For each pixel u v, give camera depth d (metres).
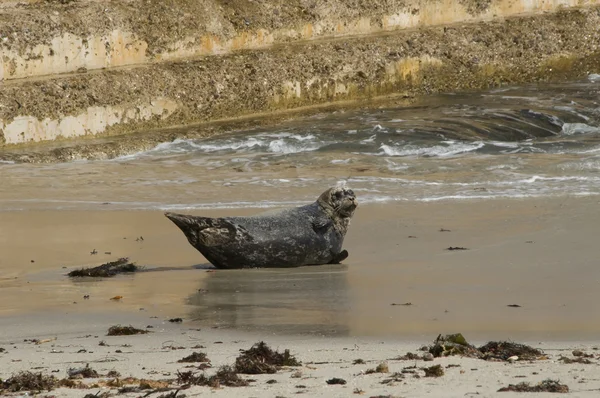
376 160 80.19
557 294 36.72
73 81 98.38
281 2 117.75
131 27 105.88
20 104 93.94
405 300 36.44
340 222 46.78
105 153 87.12
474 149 85.25
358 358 26.41
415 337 29.80
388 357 26.48
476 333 30.20
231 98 107.31
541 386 21.89
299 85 112.06
